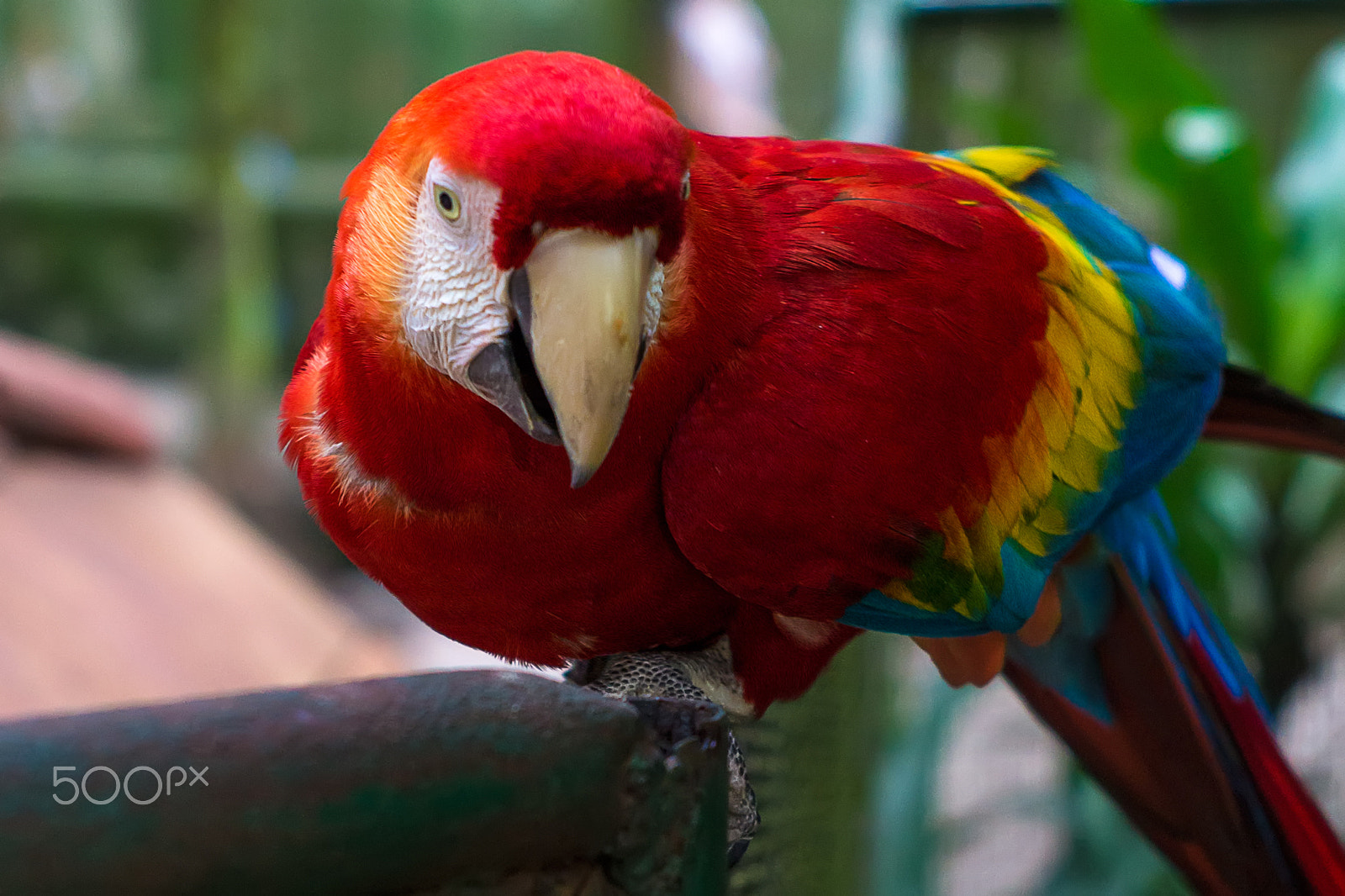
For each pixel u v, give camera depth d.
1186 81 2.15
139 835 0.58
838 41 2.19
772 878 1.65
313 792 0.63
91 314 10.52
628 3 4.42
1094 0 2.10
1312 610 2.57
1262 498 2.51
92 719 0.61
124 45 10.27
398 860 0.66
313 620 3.84
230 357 7.26
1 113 10.21
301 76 9.47
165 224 10.46
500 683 0.72
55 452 4.45
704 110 4.29
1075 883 2.76
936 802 2.68
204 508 4.47
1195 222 2.30
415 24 9.64
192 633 3.51
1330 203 2.43
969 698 2.65
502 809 0.68
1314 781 2.64
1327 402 2.51
